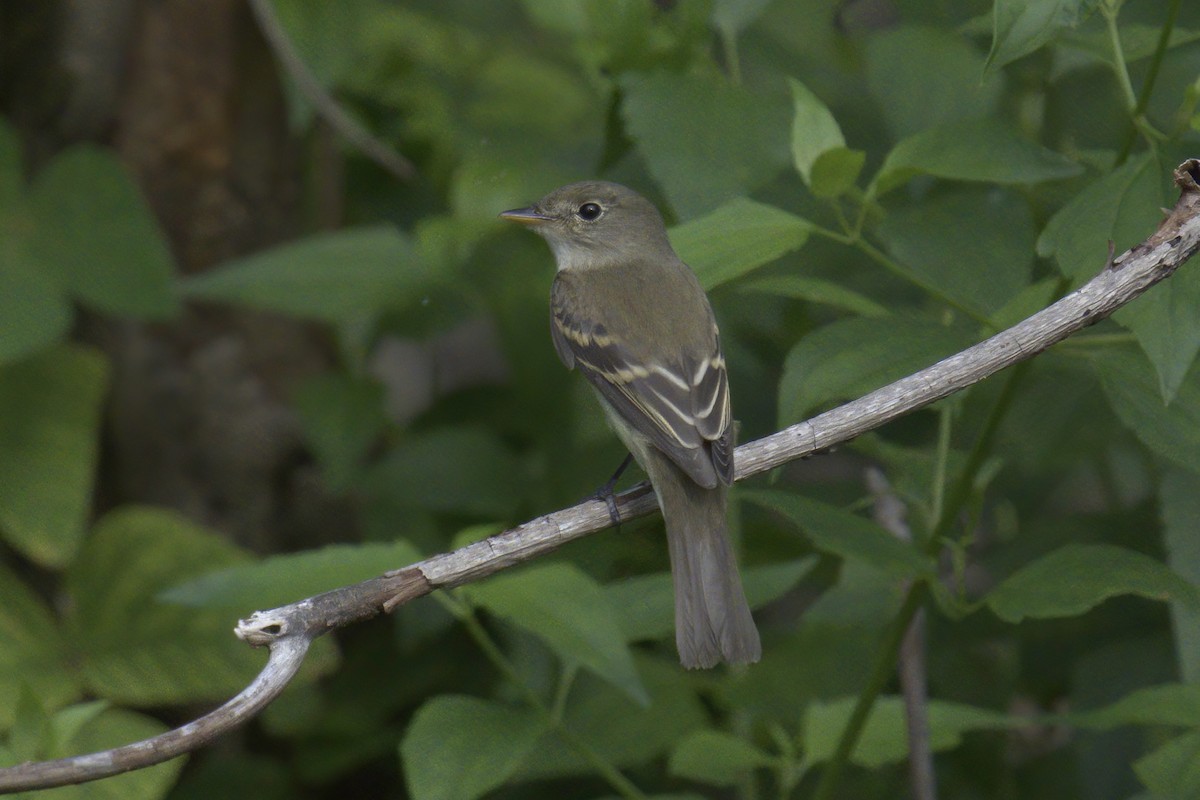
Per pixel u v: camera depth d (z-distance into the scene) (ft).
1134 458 34.65
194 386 38.93
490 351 51.60
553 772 29.96
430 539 36.37
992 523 36.88
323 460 36.35
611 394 28.45
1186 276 20.57
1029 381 31.99
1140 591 21.50
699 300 30.19
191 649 34.27
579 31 31.91
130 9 38.34
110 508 39.50
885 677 25.07
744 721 32.32
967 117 28.12
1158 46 22.40
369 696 37.40
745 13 29.58
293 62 33.35
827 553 35.42
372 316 39.75
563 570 23.58
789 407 22.57
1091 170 28.81
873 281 32.45
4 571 34.22
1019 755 37.78
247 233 39.63
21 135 38.32
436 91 41.50
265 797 37.70
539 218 33.58
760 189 30.89
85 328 38.45
